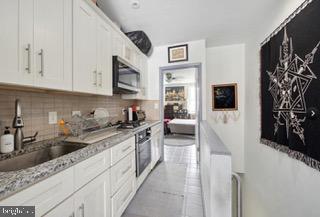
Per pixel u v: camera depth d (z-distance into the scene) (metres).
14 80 0.88
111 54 1.89
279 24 1.78
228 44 3.27
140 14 2.10
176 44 3.13
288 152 1.53
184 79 6.68
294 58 1.44
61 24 1.19
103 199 1.31
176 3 1.88
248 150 2.93
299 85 1.37
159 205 1.87
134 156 1.96
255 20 2.27
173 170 2.83
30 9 0.97
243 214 2.98
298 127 1.38
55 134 1.54
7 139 1.07
